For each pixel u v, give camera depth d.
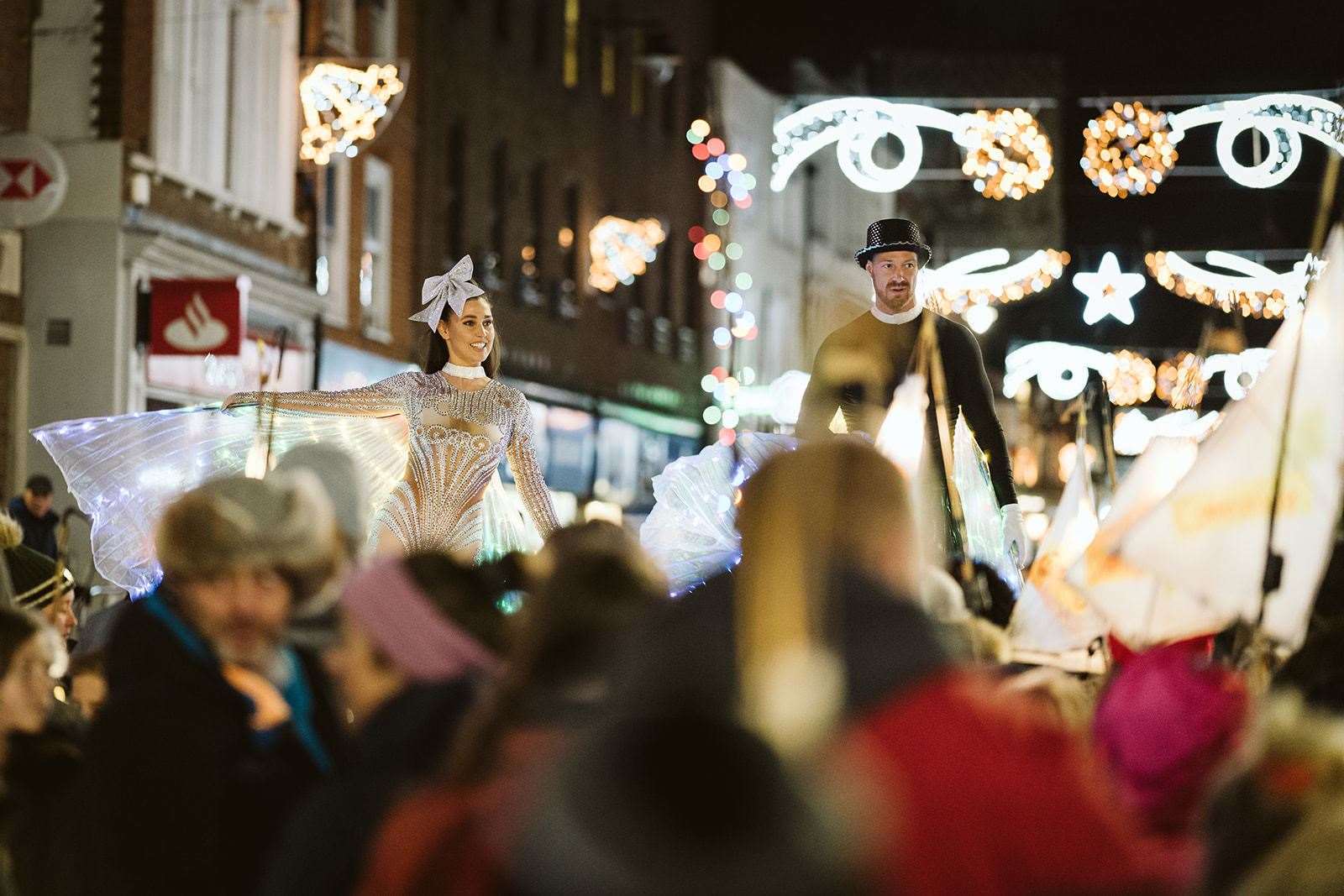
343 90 23.64
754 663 3.32
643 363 43.50
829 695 3.06
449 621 4.09
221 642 4.36
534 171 36.72
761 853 2.34
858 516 3.43
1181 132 19.34
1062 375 25.33
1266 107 18.89
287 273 24.56
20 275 20.58
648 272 43.84
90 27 20.67
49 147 19.06
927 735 3.13
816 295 50.09
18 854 5.04
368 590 4.13
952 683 3.23
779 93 49.31
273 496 4.39
